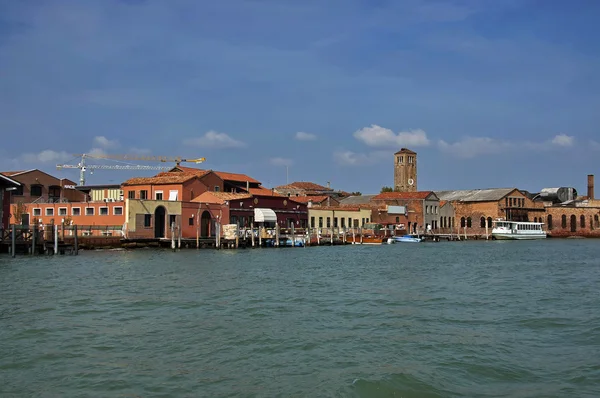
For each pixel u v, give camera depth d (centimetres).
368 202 12800
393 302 2848
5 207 6100
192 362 1769
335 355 1847
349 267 4756
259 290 3212
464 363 1767
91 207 6950
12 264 4566
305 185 14112
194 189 7769
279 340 2027
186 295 2984
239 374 1659
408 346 1961
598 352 1895
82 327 2205
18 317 2377
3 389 1538
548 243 10225
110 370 1691
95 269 4206
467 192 13275
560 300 2945
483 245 9256
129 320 2336
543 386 1573
